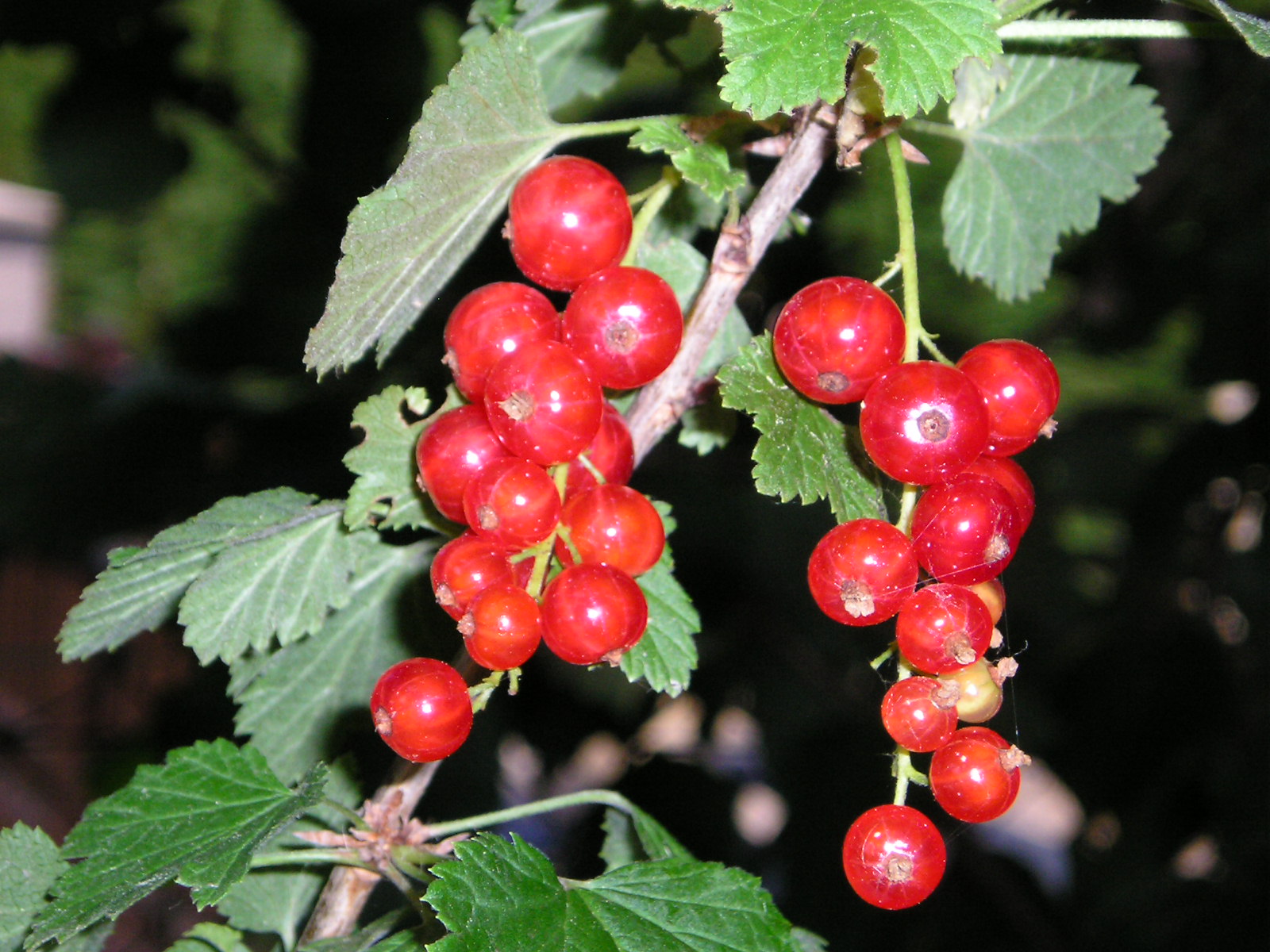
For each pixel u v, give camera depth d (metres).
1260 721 0.42
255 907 0.21
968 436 0.17
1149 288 0.45
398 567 0.22
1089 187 0.23
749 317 0.33
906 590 0.17
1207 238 0.45
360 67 0.39
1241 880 0.41
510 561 0.18
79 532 0.38
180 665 0.50
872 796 0.38
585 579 0.17
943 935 0.40
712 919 0.18
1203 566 0.45
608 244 0.18
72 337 0.56
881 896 0.17
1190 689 0.44
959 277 0.33
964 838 0.42
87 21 0.40
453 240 0.19
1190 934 0.41
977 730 0.17
